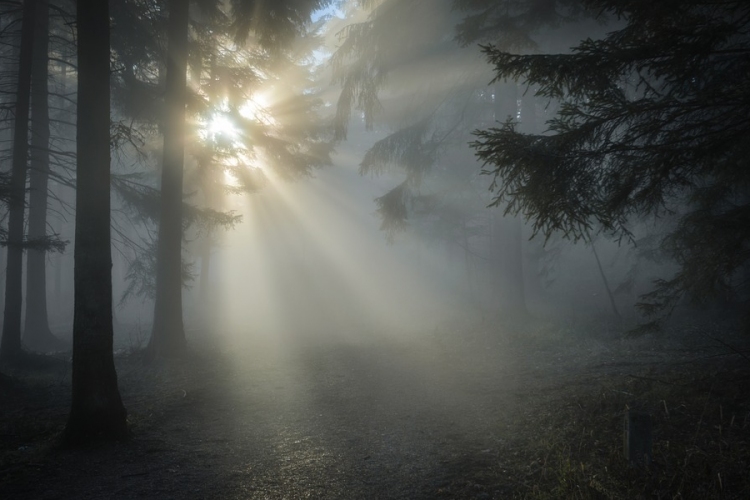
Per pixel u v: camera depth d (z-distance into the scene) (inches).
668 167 211.0
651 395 294.5
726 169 274.7
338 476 243.1
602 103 217.8
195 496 226.1
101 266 309.7
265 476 247.6
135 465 265.7
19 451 289.9
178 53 546.6
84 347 303.6
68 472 256.2
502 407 331.0
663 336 485.1
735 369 328.5
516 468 230.4
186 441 306.8
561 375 395.9
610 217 223.9
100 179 311.0
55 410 394.0
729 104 203.0
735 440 219.5
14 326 584.4
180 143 555.8
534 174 214.7
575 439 249.1
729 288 303.0
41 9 668.1
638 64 207.6
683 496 176.6
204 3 568.7
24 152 570.6
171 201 552.7
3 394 433.4
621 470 199.9
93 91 310.3
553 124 227.3
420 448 273.1
